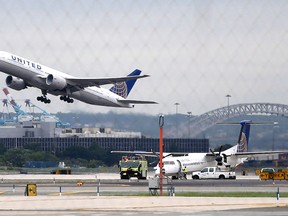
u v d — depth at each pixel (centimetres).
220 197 17550
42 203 15825
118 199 16850
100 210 14325
